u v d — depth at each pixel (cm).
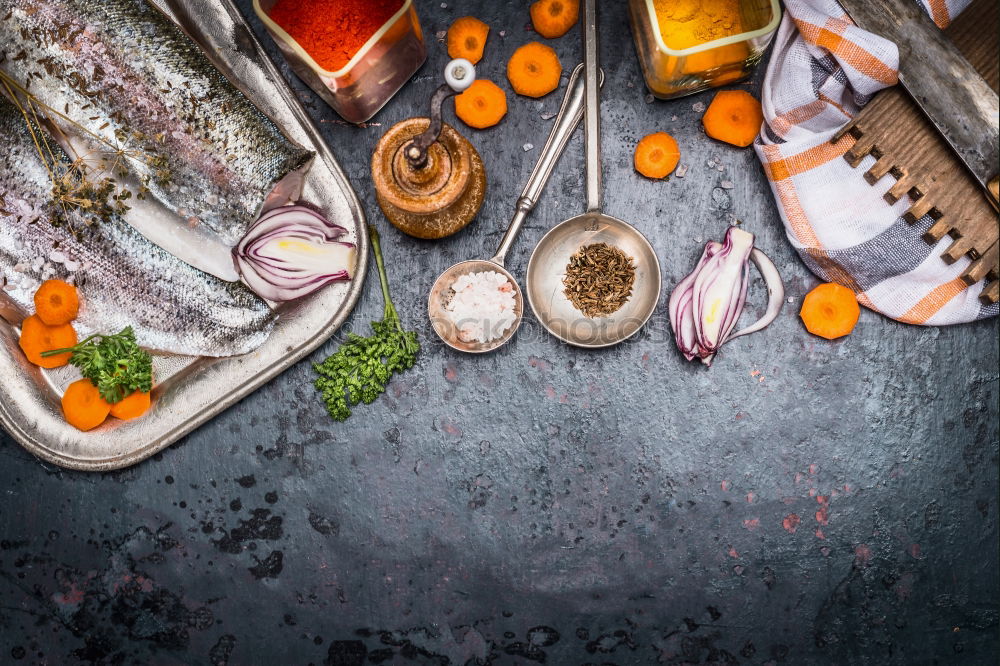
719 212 63
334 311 62
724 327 62
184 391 63
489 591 64
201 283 61
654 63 60
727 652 63
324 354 63
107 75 58
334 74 58
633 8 62
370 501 64
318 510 64
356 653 64
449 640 64
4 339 63
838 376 63
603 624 64
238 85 62
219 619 65
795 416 63
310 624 64
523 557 64
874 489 63
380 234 63
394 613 64
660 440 63
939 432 63
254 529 64
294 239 61
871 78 58
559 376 63
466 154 58
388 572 64
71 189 59
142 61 58
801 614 63
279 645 64
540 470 64
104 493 64
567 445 64
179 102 58
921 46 58
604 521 64
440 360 64
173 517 64
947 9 57
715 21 60
